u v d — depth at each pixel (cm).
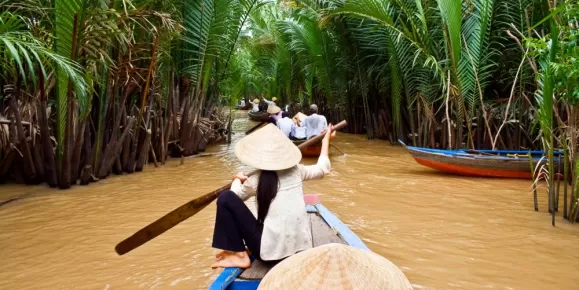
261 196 310
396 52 1111
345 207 595
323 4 1245
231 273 300
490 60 959
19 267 404
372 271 158
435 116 1116
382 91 1320
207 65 1072
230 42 1183
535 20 930
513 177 780
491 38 998
